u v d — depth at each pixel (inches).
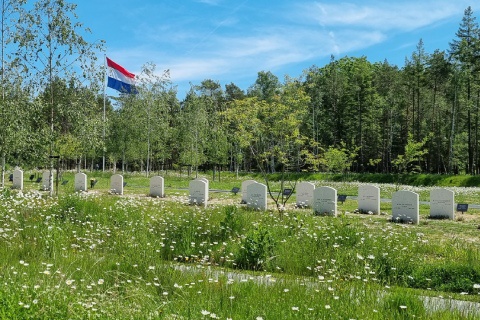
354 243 434.0
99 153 2190.0
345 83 2893.7
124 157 2228.1
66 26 901.8
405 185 1764.3
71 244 403.5
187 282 276.2
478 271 353.1
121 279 283.4
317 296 251.8
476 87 2206.0
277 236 446.3
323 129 2842.0
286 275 330.6
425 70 2496.3
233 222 500.1
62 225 485.4
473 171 2174.0
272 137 940.0
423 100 2603.3
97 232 466.0
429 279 343.6
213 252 411.8
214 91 3329.2
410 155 1609.3
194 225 501.0
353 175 2094.0
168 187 1541.6
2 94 927.7
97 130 1009.5
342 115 2704.2
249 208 824.3
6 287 218.5
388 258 369.7
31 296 207.0
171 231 477.7
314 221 579.5
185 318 200.7
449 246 471.5
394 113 2662.4
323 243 416.2
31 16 890.1
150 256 335.6
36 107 927.0
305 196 909.8
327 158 1996.8
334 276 298.2
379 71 3203.7
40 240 399.5
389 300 251.3
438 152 2492.6
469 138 2162.9
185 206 823.7
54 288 227.8
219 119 2137.1
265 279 307.1
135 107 2133.4
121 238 422.3
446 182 1812.3
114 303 219.6
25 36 891.4
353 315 222.2
